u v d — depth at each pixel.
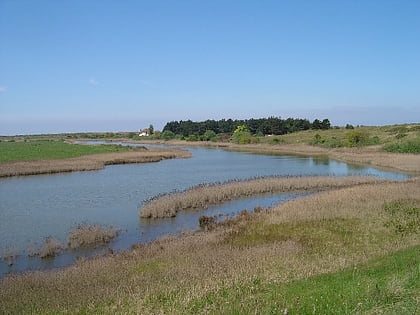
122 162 72.81
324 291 10.87
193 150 108.00
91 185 46.28
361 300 9.56
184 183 47.75
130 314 10.95
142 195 40.03
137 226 28.25
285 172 56.56
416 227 22.86
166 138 166.00
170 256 19.08
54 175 55.50
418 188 34.03
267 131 153.25
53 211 32.88
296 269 15.09
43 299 14.00
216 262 17.06
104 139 184.62
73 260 21.05
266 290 12.16
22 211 32.81
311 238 21.72
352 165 65.31
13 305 13.57
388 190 33.34
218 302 10.78
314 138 112.25
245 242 21.41
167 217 30.80
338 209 27.52
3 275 18.38
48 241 23.08
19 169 56.50
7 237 25.36
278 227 24.25
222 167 64.50
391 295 9.59
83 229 25.44
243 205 35.03
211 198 36.47
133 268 17.55
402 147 78.06
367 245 19.95
